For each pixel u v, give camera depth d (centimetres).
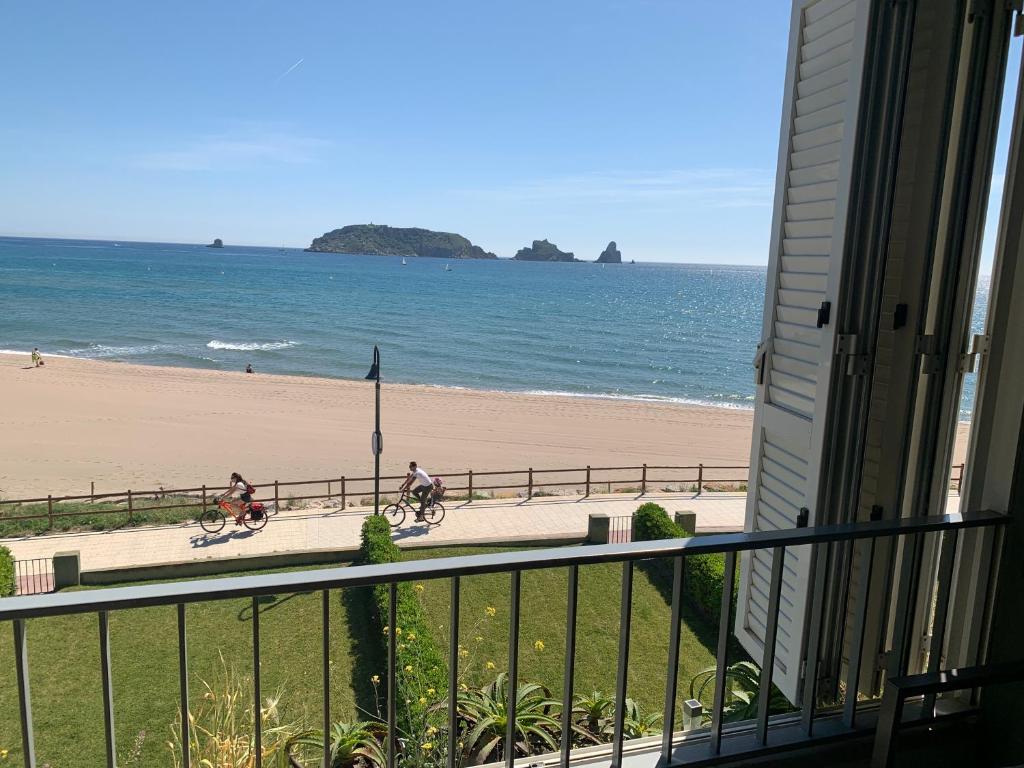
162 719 787
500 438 2927
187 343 5744
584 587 1144
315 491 2155
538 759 283
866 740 300
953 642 315
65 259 18125
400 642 876
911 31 278
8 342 5497
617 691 266
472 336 6769
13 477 2217
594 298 12206
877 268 291
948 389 298
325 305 8975
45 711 801
